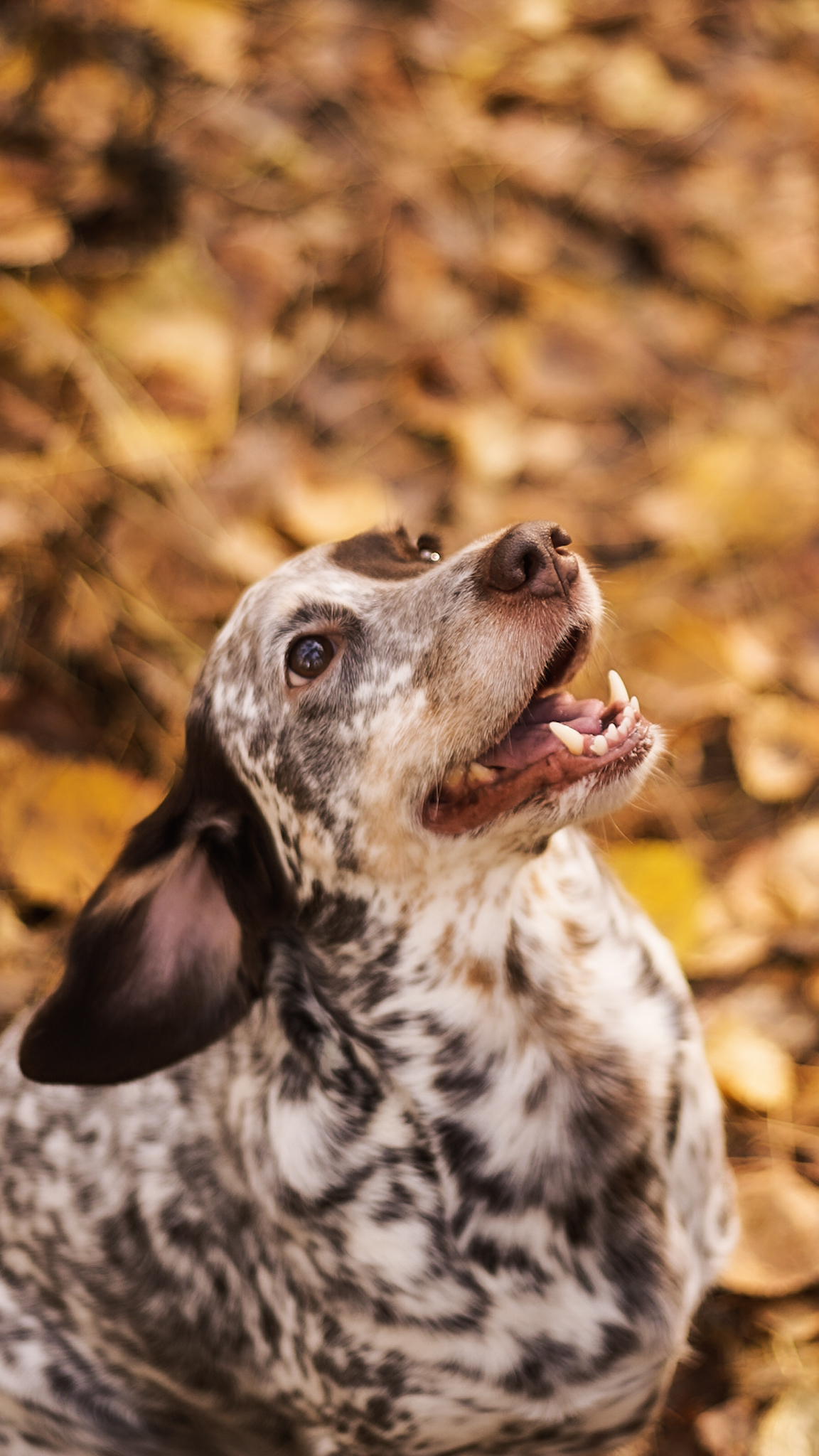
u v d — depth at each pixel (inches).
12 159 58.1
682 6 75.7
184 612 52.3
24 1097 40.3
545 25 72.8
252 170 62.2
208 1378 39.0
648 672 52.6
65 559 52.2
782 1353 41.5
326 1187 36.9
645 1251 37.0
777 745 51.1
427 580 37.3
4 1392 40.3
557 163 66.7
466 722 36.1
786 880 48.6
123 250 57.6
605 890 39.1
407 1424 37.4
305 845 37.6
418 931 37.1
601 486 57.1
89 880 48.2
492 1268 36.7
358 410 57.4
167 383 55.5
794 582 54.8
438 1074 37.1
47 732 50.5
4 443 53.5
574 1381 36.9
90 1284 39.2
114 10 63.8
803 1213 42.7
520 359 59.7
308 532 54.0
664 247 64.5
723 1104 44.9
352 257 61.2
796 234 66.6
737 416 59.3
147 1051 36.8
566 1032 37.3
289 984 38.0
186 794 39.0
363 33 69.7
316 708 37.3
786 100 72.4
